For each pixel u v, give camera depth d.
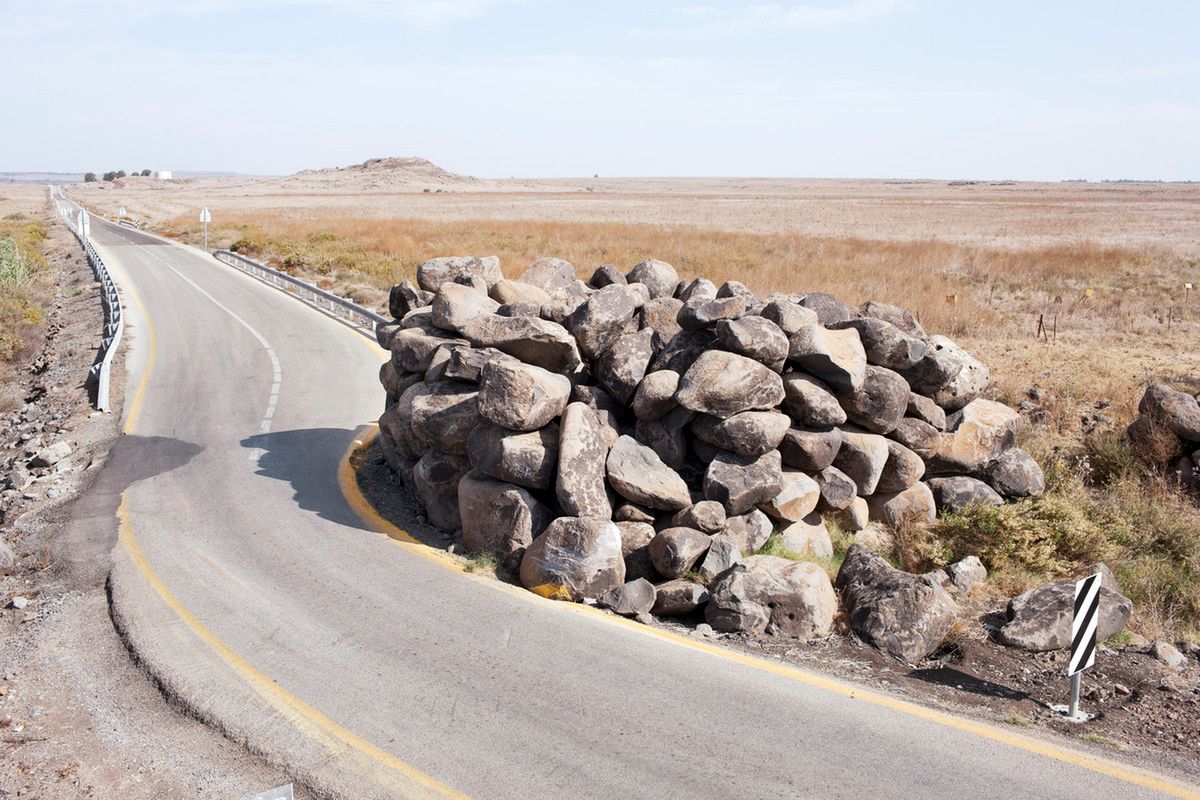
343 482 11.27
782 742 5.65
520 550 8.47
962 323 21.66
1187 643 8.09
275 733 5.72
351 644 6.93
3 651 6.98
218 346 20.58
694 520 8.30
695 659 6.82
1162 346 19.59
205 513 10.07
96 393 16.31
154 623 7.29
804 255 37.88
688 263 33.19
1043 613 7.87
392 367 11.02
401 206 98.31
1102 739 5.97
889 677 6.92
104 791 5.21
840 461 9.70
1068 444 13.08
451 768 5.33
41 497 10.94
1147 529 10.41
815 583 7.79
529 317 9.48
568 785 5.16
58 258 45.44
